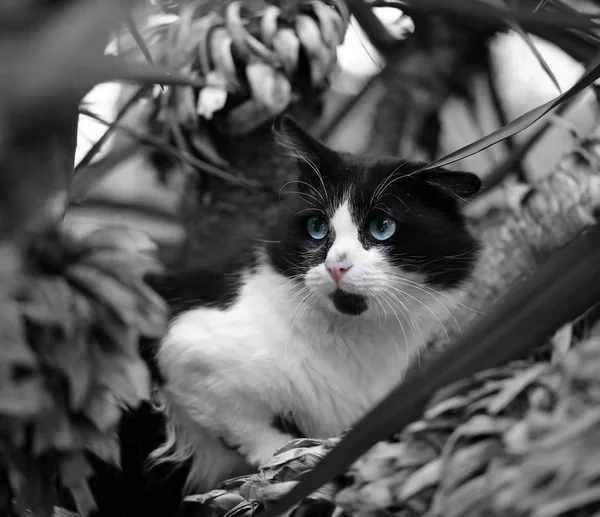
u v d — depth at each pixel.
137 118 0.85
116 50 0.59
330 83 0.85
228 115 0.82
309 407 0.76
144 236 0.61
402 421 0.41
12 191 0.43
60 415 0.57
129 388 0.58
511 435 0.46
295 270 0.76
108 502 0.74
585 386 0.48
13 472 0.57
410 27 0.94
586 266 0.39
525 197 0.80
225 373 0.75
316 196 0.77
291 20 0.81
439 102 0.91
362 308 0.74
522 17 0.48
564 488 0.39
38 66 0.26
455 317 0.79
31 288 0.56
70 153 0.50
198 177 0.84
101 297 0.58
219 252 0.81
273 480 0.59
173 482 0.76
